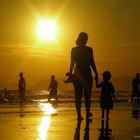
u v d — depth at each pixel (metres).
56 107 29.11
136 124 16.25
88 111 18.89
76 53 18.70
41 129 14.30
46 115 20.78
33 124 16.03
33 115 20.75
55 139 11.81
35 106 30.67
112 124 16.31
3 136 12.34
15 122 16.84
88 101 18.84
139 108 27.94
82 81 18.58
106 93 19.55
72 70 18.89
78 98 18.58
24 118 18.86
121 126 15.50
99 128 14.80
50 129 14.34
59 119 18.44
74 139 11.90
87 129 14.51
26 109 26.25
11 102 38.38
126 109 26.64
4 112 23.03
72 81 18.62
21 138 11.91
